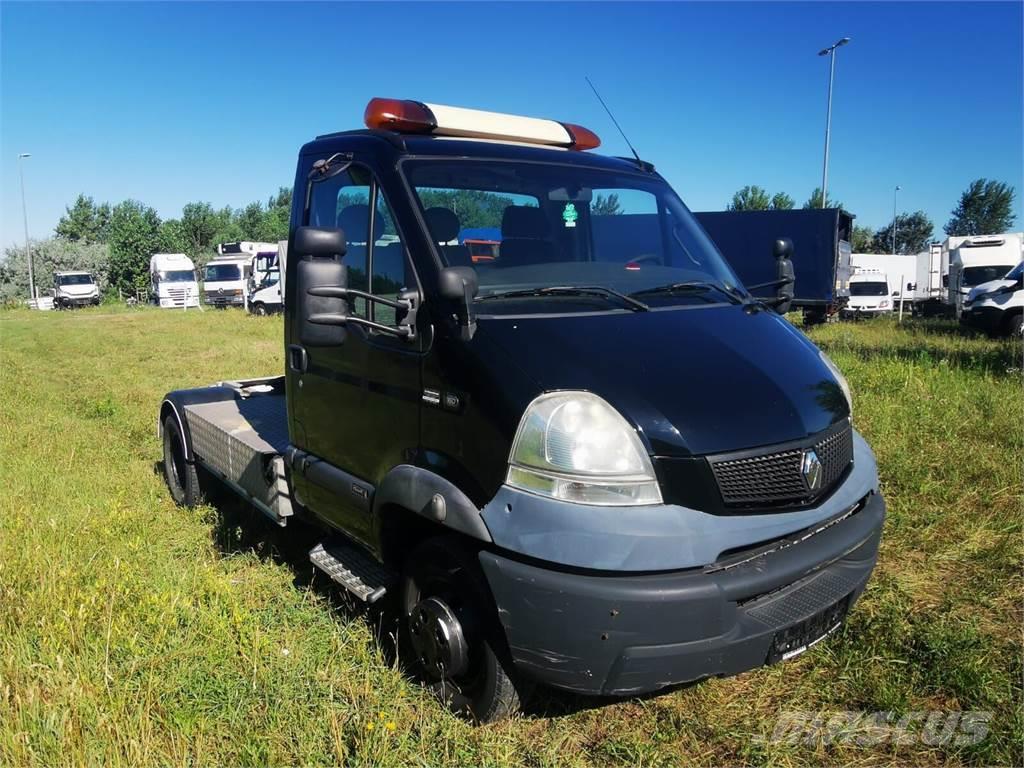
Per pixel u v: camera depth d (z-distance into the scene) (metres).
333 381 4.03
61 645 3.72
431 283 3.40
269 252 31.77
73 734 3.04
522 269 3.68
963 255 25.75
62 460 7.32
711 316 3.59
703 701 3.50
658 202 4.41
